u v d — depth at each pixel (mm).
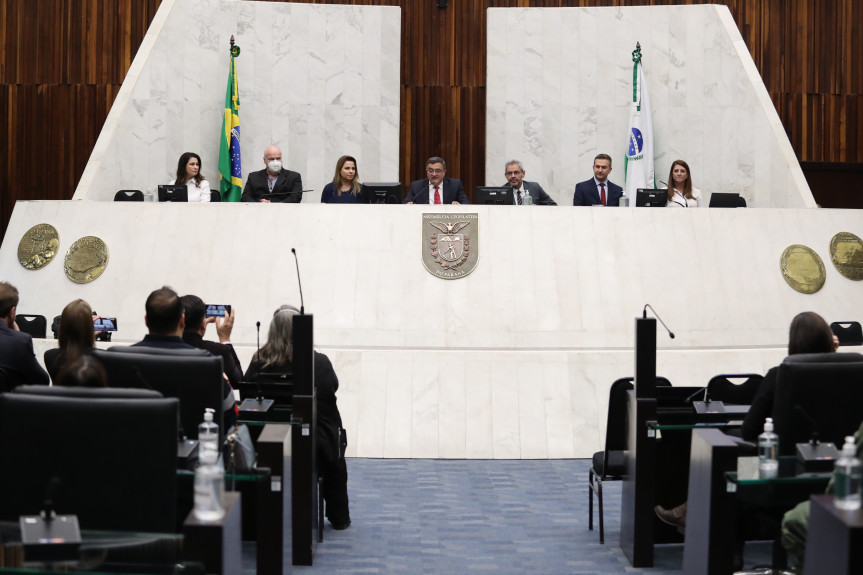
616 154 12383
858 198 13453
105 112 13070
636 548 5207
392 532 5887
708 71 12141
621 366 8594
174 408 3408
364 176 12398
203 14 12109
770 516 4648
